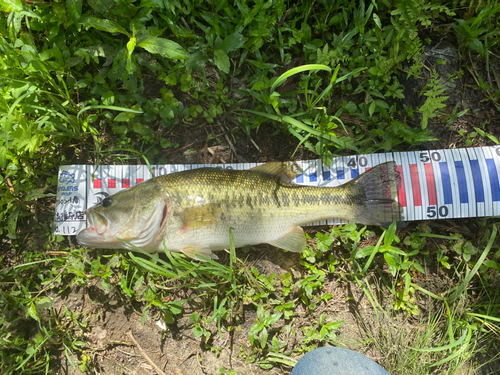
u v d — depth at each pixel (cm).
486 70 53
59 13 46
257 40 50
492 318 48
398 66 52
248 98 53
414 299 52
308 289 49
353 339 51
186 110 51
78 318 51
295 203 48
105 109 51
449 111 54
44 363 50
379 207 49
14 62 46
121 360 51
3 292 49
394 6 51
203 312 51
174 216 46
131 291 49
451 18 53
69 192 51
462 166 51
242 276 50
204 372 50
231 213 46
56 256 51
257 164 52
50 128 49
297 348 51
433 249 52
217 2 50
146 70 52
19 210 50
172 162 53
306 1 51
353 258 50
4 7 44
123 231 46
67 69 49
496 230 48
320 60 49
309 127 50
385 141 51
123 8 46
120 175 51
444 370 50
